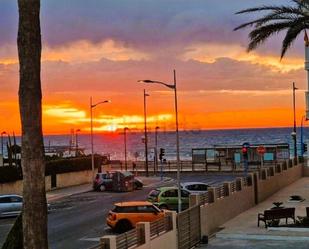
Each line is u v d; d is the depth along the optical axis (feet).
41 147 44.68
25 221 44.14
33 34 44.16
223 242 85.20
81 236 92.99
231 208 106.73
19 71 44.57
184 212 79.46
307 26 100.42
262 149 194.49
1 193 158.10
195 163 260.42
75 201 150.20
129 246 60.75
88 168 214.07
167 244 71.51
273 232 89.30
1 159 194.29
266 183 138.00
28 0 43.91
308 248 78.07
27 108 44.16
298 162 191.42
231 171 231.50
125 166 268.41
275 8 100.99
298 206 119.55
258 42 102.83
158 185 190.70
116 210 96.89
